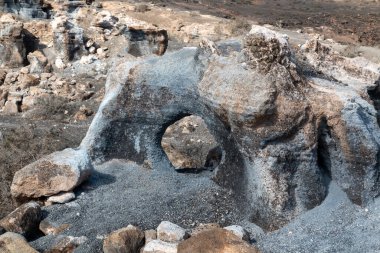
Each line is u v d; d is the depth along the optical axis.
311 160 8.30
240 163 8.89
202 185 9.73
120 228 8.21
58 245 7.91
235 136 8.55
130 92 10.20
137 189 9.67
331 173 8.71
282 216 8.22
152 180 10.07
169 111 10.05
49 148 13.34
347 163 8.44
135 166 10.57
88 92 19.44
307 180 8.34
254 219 8.45
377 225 7.94
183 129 15.86
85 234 8.22
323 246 7.61
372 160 8.20
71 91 19.58
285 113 7.99
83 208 8.95
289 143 8.19
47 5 27.91
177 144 13.99
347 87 8.89
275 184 8.26
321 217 8.22
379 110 9.71
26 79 20.22
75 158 9.45
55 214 8.77
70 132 15.45
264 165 8.28
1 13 25.89
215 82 8.57
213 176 9.84
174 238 7.75
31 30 23.59
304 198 8.34
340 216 8.22
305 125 8.17
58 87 19.77
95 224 8.48
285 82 8.02
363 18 39.25
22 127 15.56
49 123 16.56
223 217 8.71
